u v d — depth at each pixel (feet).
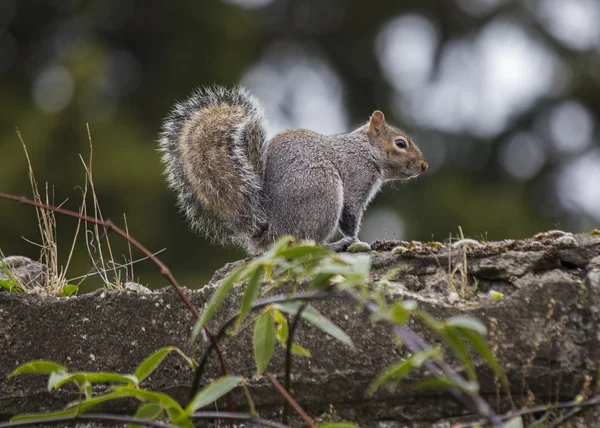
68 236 84.64
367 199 41.32
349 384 24.45
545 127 112.37
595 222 102.22
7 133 96.02
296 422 24.61
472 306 24.30
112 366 25.67
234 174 36.91
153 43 113.09
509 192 101.35
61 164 91.15
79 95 97.09
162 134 38.01
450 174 102.78
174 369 25.39
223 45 112.47
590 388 23.39
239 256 88.43
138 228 88.63
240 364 25.00
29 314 26.18
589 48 118.21
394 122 113.09
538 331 23.85
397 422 24.25
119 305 25.95
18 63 110.42
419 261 26.43
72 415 21.56
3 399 25.80
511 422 20.48
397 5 121.39
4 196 23.24
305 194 37.04
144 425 21.80
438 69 119.65
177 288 22.59
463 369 23.79
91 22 113.09
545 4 120.47
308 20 120.98
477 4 121.49
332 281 22.79
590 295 23.94
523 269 25.91
